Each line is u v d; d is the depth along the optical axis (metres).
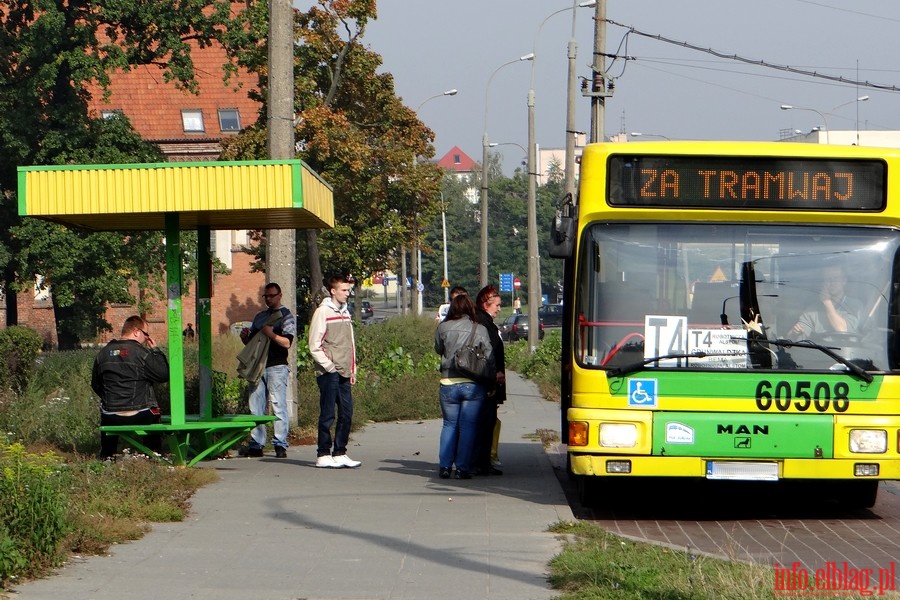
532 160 66.19
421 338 63.72
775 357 17.06
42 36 60.41
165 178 19.77
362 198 61.25
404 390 36.75
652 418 17.03
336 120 54.06
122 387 20.84
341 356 22.25
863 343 17.08
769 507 19.70
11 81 62.34
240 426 21.56
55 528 13.72
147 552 14.30
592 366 17.19
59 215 20.44
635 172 17.50
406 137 60.94
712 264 17.38
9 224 64.38
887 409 16.91
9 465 13.92
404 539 15.31
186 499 18.16
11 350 30.16
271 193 19.61
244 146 57.84
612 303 17.36
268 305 24.52
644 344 17.19
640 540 15.31
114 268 64.88
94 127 63.94
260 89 60.34
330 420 22.48
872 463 16.81
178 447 21.02
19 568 12.63
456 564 13.78
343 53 56.50
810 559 14.88
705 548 15.65
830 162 17.36
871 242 17.31
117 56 61.72
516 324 104.31
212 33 63.34
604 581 12.38
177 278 21.31
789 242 17.38
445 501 18.48
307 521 16.53
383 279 118.31
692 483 22.48
